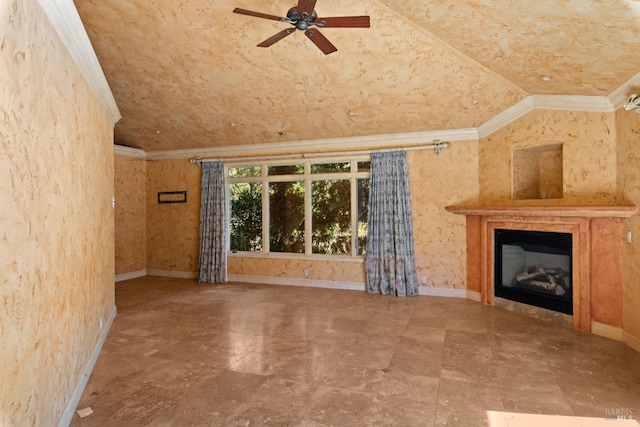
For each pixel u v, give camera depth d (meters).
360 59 4.42
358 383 2.92
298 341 3.87
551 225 4.47
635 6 2.46
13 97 1.67
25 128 1.80
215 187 7.09
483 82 4.58
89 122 3.27
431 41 4.03
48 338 2.07
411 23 3.79
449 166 5.77
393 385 2.88
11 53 1.65
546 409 2.53
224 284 6.86
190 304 5.42
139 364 3.31
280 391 2.79
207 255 7.09
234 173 7.20
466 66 4.35
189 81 5.18
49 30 2.17
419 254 5.96
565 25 2.96
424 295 5.91
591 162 4.17
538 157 5.22
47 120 2.12
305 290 6.33
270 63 4.65
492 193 5.39
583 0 2.58
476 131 5.60
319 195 6.62
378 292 6.08
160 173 7.66
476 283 5.57
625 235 3.79
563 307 4.39
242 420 2.40
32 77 1.90
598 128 4.10
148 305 5.38
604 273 4.00
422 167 5.91
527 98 4.71
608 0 2.49
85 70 3.03
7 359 1.56
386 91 4.95
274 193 6.94
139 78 5.22
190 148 7.30
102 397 2.71
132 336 4.05
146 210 7.76
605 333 3.98
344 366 3.24
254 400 2.66
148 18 4.14
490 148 5.41
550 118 4.57
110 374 3.10
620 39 2.88
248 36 4.23
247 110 5.75
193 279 7.33
